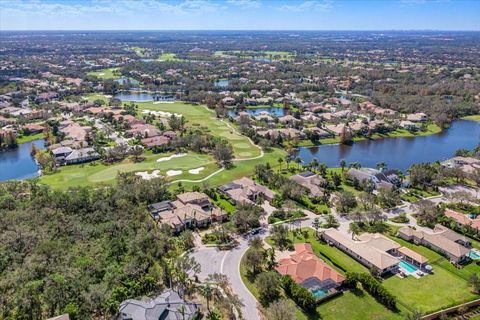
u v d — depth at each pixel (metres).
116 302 62.00
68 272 69.31
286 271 72.62
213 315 61.78
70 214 92.75
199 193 105.88
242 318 62.00
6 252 75.69
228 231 87.38
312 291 68.75
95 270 70.69
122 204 96.38
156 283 70.12
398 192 111.25
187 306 61.28
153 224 90.00
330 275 71.50
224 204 105.38
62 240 81.06
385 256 77.12
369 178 119.06
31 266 70.81
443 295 69.00
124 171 127.69
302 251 79.56
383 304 66.56
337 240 84.38
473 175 121.38
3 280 67.12
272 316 58.75
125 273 69.56
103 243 80.44
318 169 132.00
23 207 94.69
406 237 87.81
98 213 92.44
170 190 112.69
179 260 71.94
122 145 145.88
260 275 69.38
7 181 115.19
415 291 70.06
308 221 96.62
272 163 139.75
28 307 61.28
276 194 109.81
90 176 123.50
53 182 118.12
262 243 80.81
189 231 86.44
